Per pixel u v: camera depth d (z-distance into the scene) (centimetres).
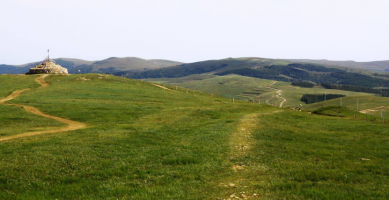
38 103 6075
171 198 1466
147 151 2538
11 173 1784
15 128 3941
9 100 6438
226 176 1953
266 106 8406
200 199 1470
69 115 5088
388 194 1497
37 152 2294
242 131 3631
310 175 1911
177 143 2942
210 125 4184
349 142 3406
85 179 1789
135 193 1559
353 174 1961
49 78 10694
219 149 2736
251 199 1455
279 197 1477
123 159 2238
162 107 6469
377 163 2311
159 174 1945
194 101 8294
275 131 3800
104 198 1492
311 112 7612
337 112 7281
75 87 8681
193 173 1989
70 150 2402
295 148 2898
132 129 3819
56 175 1822
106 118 4925
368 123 5075
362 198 1433
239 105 7544
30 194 1518
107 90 8525
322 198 1444
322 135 3859
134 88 9581
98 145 2642
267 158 2461
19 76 11012
